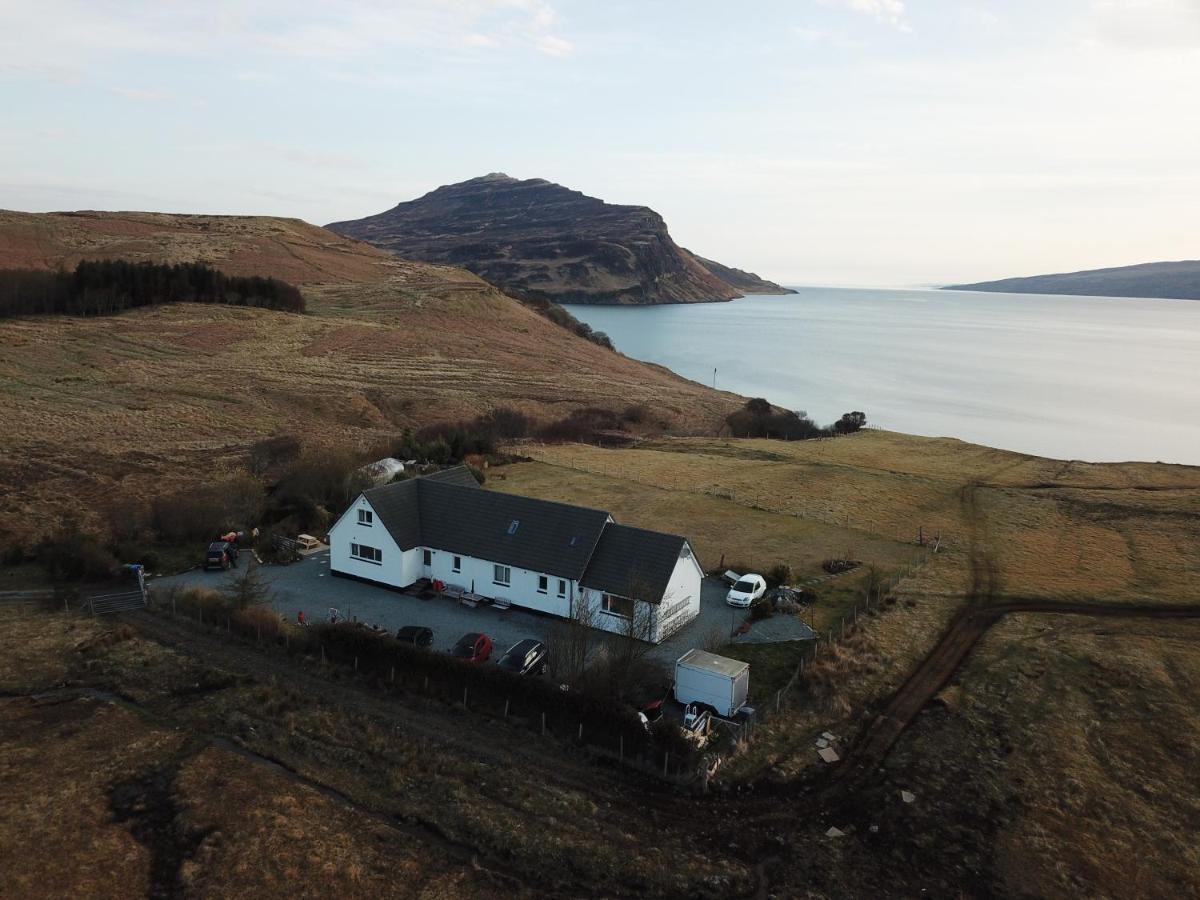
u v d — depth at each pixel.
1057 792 28.77
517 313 183.12
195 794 26.03
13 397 82.88
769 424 108.12
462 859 24.02
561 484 72.06
